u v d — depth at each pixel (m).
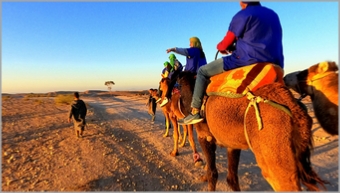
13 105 21.30
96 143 8.84
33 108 19.22
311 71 3.19
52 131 10.78
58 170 6.19
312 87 3.16
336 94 2.97
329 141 7.90
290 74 3.47
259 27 3.29
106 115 17.39
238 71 3.47
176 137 7.57
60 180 5.57
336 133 3.02
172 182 5.57
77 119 9.73
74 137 9.78
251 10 3.33
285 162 2.79
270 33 3.31
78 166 6.46
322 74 3.09
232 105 3.38
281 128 2.85
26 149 7.92
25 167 6.36
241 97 3.33
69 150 7.95
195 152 6.68
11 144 8.43
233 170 4.31
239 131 3.29
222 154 7.65
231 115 3.36
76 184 5.34
